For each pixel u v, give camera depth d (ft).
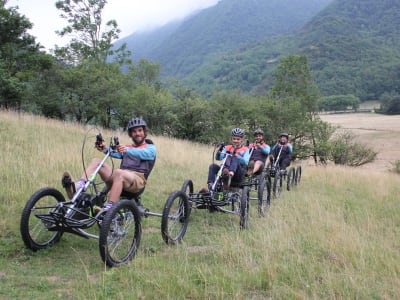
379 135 198.90
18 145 31.83
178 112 86.28
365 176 53.42
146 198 25.30
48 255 15.10
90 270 13.96
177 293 12.34
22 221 14.29
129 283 12.76
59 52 87.61
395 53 542.98
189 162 40.65
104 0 104.37
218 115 90.79
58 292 12.00
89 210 15.01
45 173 24.80
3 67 71.87
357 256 17.01
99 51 105.19
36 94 74.79
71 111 78.02
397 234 23.72
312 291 13.00
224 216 23.77
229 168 21.59
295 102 95.40
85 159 30.91
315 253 17.30
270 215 24.13
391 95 379.96
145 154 16.92
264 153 29.76
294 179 39.83
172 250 16.60
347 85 427.74
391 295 13.38
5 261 14.19
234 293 12.50
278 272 14.53
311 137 96.02
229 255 16.03
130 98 82.12
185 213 18.47
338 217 25.35
